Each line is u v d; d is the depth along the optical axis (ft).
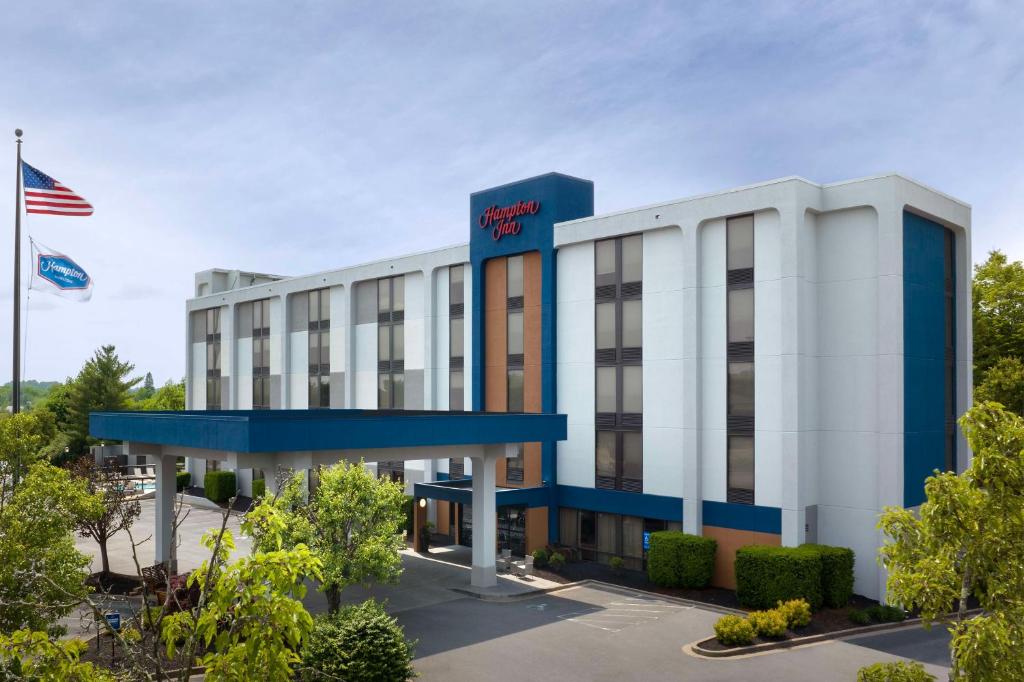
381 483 82.38
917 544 38.42
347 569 76.13
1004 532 35.17
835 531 96.63
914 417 97.04
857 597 93.20
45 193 110.73
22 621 52.70
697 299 104.88
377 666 61.82
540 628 83.51
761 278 99.86
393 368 153.17
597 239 117.29
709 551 98.89
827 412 98.17
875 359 94.53
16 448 69.82
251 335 192.54
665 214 108.37
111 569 107.65
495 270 132.98
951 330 108.68
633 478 112.06
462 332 139.23
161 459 105.50
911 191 96.94
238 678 28.27
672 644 78.02
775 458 97.50
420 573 109.29
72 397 237.45
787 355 96.32
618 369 114.42
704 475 104.42
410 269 148.15
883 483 92.68
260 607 28.91
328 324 169.07
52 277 114.32
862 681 38.99
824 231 99.71
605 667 71.20
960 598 36.40
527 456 125.29
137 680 30.89
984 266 161.48
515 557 119.75
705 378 104.94
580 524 119.03
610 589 101.45
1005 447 36.63
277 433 80.33
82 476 111.34
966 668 33.42
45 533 59.31
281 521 32.83
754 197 99.71
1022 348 154.81
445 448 96.68
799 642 78.54
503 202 130.31
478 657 73.87
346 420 85.46
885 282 93.66
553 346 122.52
